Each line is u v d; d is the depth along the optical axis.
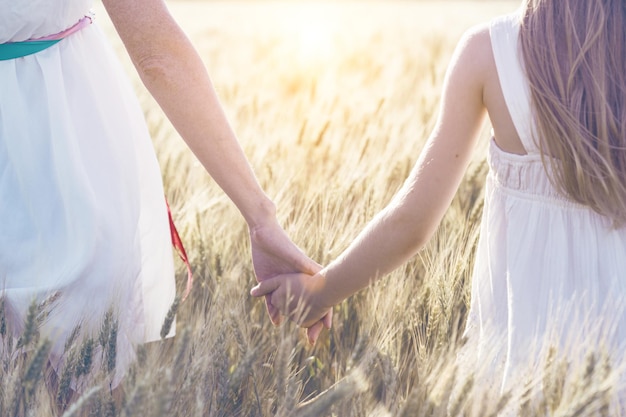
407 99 5.70
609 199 1.63
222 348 1.83
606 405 1.55
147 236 2.00
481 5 24.81
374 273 1.95
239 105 5.13
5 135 1.73
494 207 1.85
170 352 2.06
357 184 3.03
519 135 1.70
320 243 2.66
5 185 1.74
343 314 2.45
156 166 2.03
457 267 2.38
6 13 1.65
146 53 1.81
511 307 1.79
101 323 1.80
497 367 1.69
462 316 2.39
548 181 1.72
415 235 1.87
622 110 1.60
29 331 1.60
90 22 1.89
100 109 1.84
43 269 1.76
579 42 1.60
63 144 1.75
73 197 1.75
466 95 1.77
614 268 1.71
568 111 1.60
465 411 1.60
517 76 1.67
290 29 19.00
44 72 1.75
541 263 1.76
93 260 1.77
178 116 1.89
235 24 20.45
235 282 2.51
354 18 23.75
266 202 2.04
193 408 1.73
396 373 1.91
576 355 1.59
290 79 7.83
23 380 1.60
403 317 2.24
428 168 1.83
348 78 7.15
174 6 30.06
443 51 9.43
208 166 1.98
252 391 1.95
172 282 2.08
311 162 3.68
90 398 1.61
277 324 2.21
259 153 3.80
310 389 2.22
